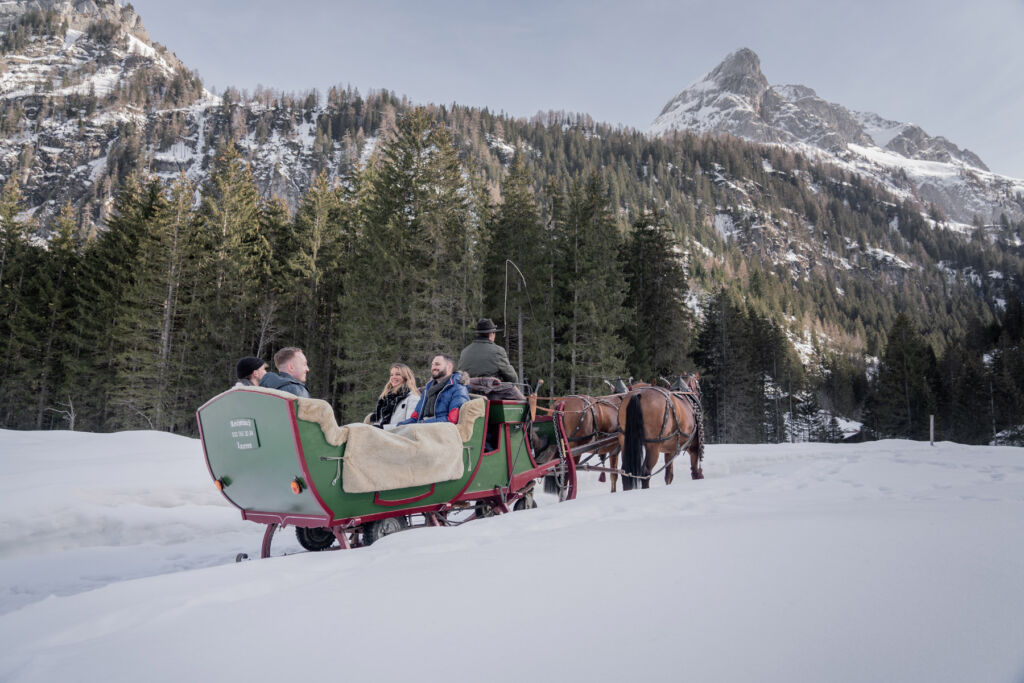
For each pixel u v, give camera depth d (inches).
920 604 108.2
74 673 90.7
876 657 88.2
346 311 1280.8
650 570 131.4
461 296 1211.2
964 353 3174.2
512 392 270.4
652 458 344.5
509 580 127.9
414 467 197.0
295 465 171.2
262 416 175.6
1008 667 84.7
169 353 1424.7
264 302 1514.5
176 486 335.6
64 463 398.9
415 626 105.0
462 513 316.8
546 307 1301.7
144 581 143.6
